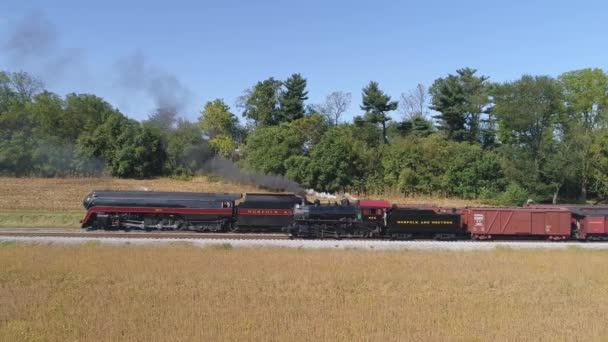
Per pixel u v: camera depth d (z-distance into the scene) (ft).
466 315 50.70
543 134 191.83
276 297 56.59
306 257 79.00
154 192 110.52
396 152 202.28
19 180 193.47
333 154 193.98
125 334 43.68
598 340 43.80
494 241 108.88
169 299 55.01
